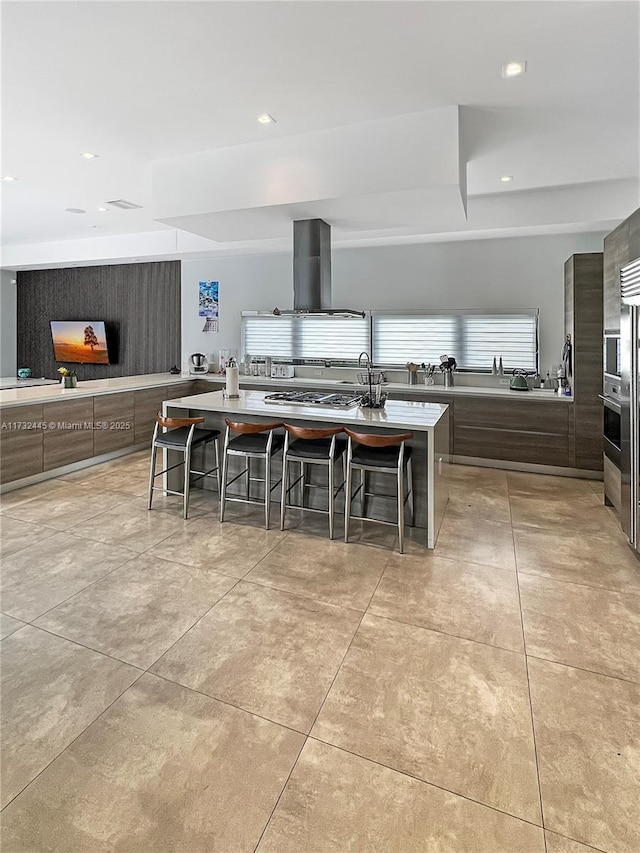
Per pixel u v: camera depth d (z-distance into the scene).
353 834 1.41
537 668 2.13
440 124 3.19
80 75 2.76
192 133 3.54
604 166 4.20
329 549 3.37
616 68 2.72
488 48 2.52
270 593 2.76
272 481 4.32
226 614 2.55
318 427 4.10
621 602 2.68
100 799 1.51
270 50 2.53
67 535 3.57
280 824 1.44
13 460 4.58
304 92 2.97
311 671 2.11
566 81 2.85
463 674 2.09
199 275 7.45
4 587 2.81
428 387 5.90
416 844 1.38
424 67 2.70
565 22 2.31
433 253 6.03
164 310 7.77
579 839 1.40
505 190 4.79
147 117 3.29
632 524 3.26
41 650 2.24
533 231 5.25
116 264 7.96
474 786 1.57
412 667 2.14
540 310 5.65
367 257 6.33
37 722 1.82
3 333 8.74
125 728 1.80
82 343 8.30
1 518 3.89
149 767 1.63
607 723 1.83
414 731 1.79
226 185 3.84
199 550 3.33
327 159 3.50
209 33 2.38
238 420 4.29
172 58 2.59
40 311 8.76
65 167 4.23
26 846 1.37
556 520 3.93
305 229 4.18
